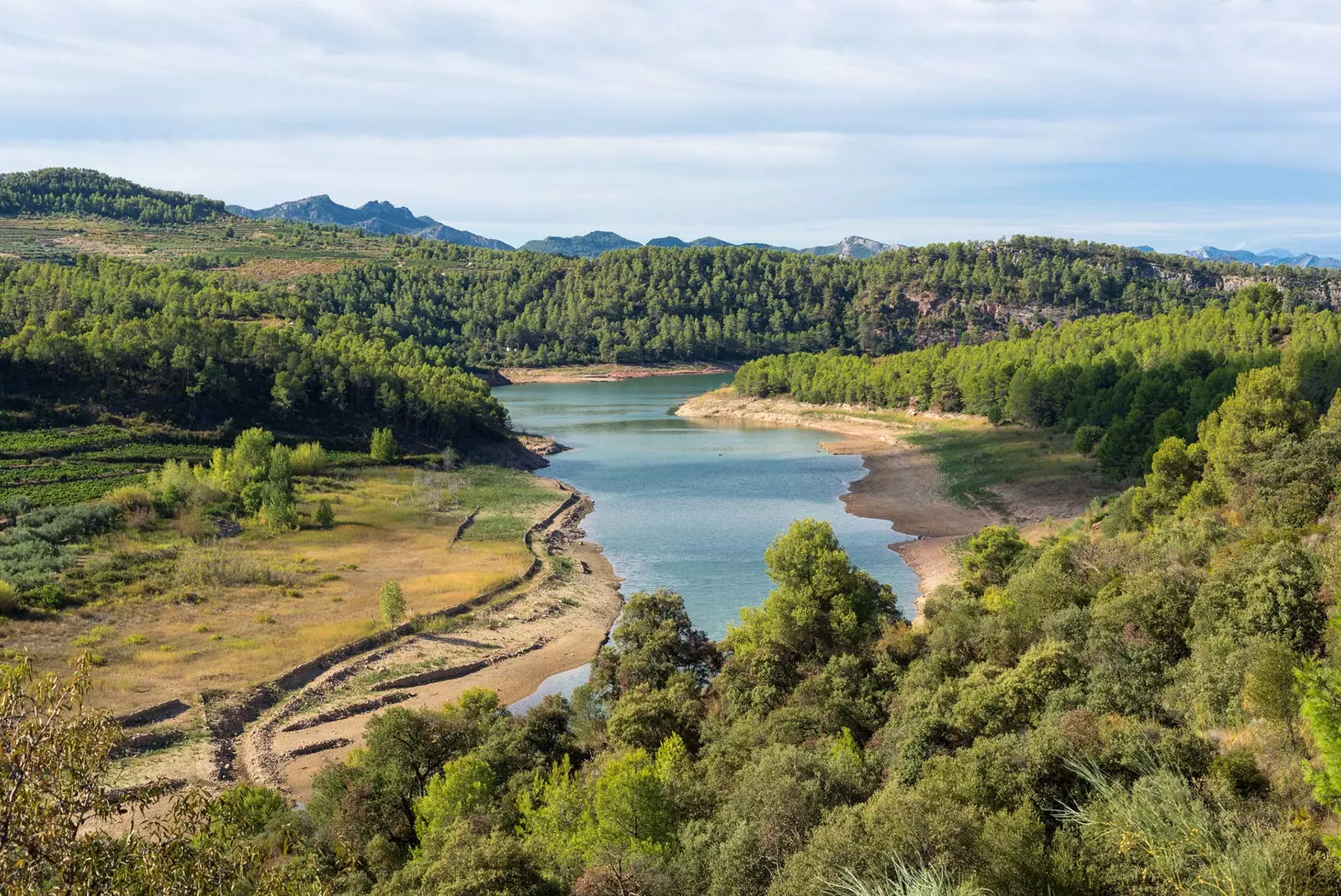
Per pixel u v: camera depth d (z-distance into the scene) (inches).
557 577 3823.8
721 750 1806.1
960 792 1138.7
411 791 1908.2
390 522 4722.0
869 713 1889.8
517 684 2837.1
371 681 2795.3
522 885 1187.9
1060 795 1136.2
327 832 1754.4
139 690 2566.4
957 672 1980.8
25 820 616.7
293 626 3129.9
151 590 3440.0
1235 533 2308.1
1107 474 4808.1
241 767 2294.5
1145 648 1659.7
